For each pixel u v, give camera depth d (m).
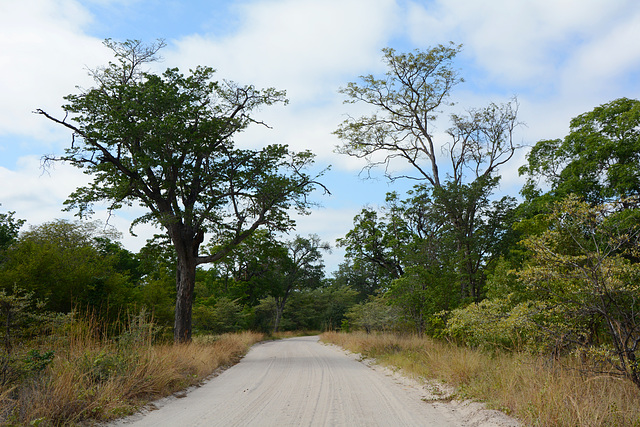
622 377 7.04
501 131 27.19
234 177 23.53
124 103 21.06
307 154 24.31
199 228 23.70
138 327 13.30
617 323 7.57
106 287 23.61
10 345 9.37
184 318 22.59
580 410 5.76
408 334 23.52
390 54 28.22
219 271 55.91
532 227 14.74
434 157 29.02
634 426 5.59
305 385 11.20
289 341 43.12
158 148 21.31
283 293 65.75
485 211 25.23
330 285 88.56
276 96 25.31
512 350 11.28
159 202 22.34
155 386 9.79
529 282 8.49
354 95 29.70
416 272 21.45
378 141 30.42
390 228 35.81
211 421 7.05
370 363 17.08
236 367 16.95
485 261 24.19
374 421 6.83
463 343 14.50
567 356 8.79
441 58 27.80
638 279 7.86
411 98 29.23
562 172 26.59
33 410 6.50
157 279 31.56
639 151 23.00
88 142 20.61
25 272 20.83
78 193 21.44
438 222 26.09
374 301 34.88
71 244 31.94
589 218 7.91
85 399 7.47
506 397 7.40
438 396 9.14
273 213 23.45
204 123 22.81
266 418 7.16
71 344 10.14
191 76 23.78
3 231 34.41
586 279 7.62
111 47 23.23
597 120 25.41
